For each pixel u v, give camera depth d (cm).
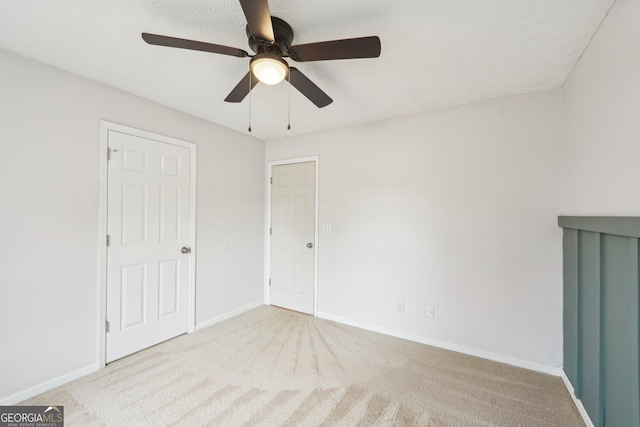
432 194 265
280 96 238
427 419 168
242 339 272
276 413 171
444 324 258
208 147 301
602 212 148
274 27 143
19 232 179
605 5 134
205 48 137
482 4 133
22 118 180
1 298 173
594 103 157
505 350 233
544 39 160
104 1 134
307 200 343
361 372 217
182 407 176
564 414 173
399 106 257
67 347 200
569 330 199
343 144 316
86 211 210
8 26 152
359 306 304
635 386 116
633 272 117
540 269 221
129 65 192
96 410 172
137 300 243
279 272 365
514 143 231
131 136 236
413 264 274
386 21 146
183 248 277
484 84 213
